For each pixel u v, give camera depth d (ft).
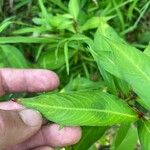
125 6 1.02
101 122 0.54
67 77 0.96
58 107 0.53
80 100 0.54
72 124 0.53
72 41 0.90
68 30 0.96
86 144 0.62
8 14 1.07
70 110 0.53
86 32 0.97
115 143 0.67
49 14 0.97
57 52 0.90
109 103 0.55
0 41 0.84
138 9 0.96
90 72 0.98
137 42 1.02
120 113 0.55
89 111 0.54
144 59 0.50
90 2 1.01
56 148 0.73
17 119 0.60
